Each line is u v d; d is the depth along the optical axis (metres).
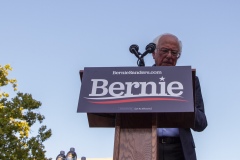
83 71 2.61
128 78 2.52
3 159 12.27
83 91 2.51
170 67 2.54
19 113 13.44
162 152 3.09
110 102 2.44
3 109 13.22
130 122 2.48
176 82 2.47
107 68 2.59
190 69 2.52
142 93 2.45
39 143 13.15
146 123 2.46
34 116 13.77
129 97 2.45
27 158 12.59
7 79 14.34
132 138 2.43
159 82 2.48
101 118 2.74
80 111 2.42
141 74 2.53
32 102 13.91
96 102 2.45
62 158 11.49
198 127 3.03
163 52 3.57
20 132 12.91
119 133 2.44
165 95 2.43
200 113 3.01
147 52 3.02
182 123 2.68
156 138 2.38
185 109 2.36
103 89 2.50
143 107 2.40
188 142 3.04
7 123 12.82
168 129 3.15
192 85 2.46
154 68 2.54
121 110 2.40
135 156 2.37
